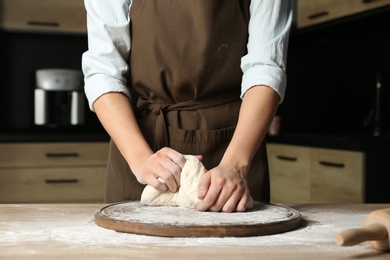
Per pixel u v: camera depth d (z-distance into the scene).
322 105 3.62
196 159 1.14
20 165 2.92
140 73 1.35
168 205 1.10
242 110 1.19
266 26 1.26
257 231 0.88
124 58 1.36
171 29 1.31
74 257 0.75
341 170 2.49
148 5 1.33
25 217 1.04
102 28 1.30
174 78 1.32
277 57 1.25
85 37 3.56
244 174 1.09
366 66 3.32
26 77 3.49
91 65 1.29
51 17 3.24
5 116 3.46
